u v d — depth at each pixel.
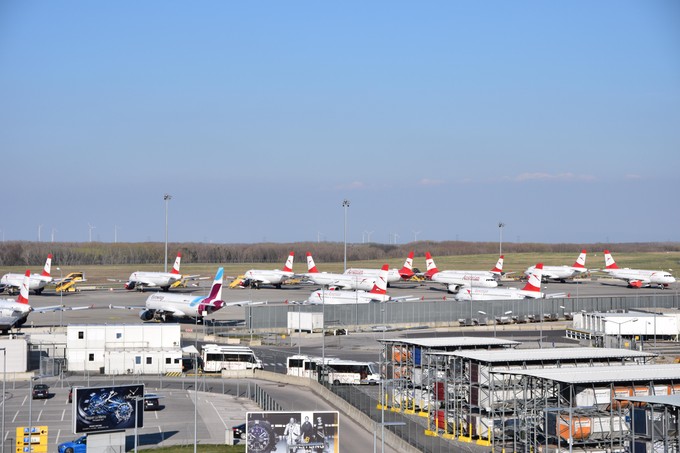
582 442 102.44
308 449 103.12
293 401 149.25
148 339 182.12
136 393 116.75
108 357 175.75
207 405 145.50
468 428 118.81
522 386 114.06
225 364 180.00
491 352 126.81
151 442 120.12
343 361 169.38
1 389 158.62
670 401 88.38
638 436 94.50
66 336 192.38
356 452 112.44
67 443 114.88
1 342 170.75
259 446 102.50
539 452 105.19
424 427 125.38
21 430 113.06
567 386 106.56
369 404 141.50
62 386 162.00
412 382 138.75
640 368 112.75
